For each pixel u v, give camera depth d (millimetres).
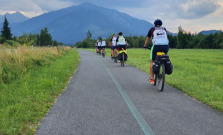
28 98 5211
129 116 4023
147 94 5875
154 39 6398
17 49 11617
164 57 6184
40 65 11633
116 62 15781
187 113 4250
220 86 7211
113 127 3490
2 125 3445
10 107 4383
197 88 6539
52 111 4355
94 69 11727
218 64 17094
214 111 4422
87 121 3771
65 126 3547
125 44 13125
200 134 3240
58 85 6914
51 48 22031
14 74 8211
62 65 12055
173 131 3338
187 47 98562
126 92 6102
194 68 12383
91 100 5207
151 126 3533
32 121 3768
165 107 4641
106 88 6668
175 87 6973
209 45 91938
